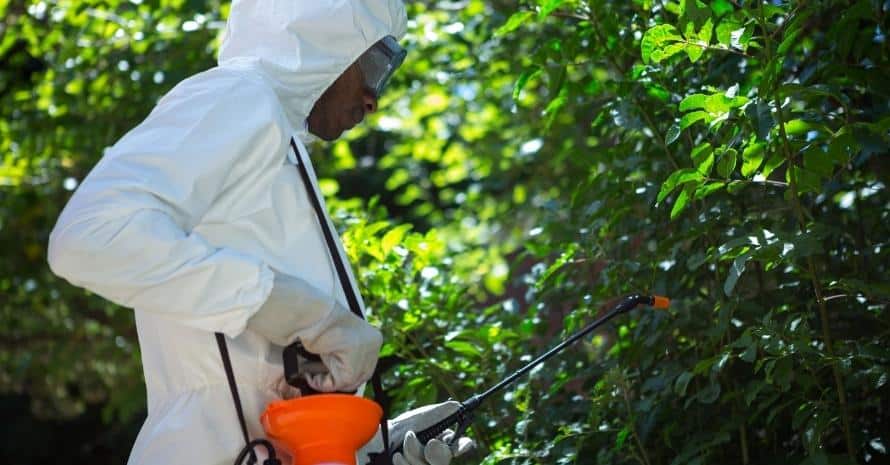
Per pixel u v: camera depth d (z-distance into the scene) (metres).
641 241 6.97
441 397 7.43
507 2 11.38
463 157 13.95
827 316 5.75
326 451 4.16
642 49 5.73
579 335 5.02
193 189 4.16
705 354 6.28
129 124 12.74
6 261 15.36
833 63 6.31
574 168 10.84
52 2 12.38
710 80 6.69
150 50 12.10
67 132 13.16
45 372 16.27
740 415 6.04
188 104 4.28
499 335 7.05
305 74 4.62
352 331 4.21
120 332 14.67
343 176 19.08
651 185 6.45
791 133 5.66
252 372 4.36
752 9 5.93
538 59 6.90
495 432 7.00
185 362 4.38
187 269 4.04
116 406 15.41
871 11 6.08
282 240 4.45
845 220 6.92
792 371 5.54
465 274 10.71
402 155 14.68
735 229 6.39
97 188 4.04
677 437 6.39
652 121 6.66
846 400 5.77
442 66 11.44
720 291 6.29
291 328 4.19
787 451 6.32
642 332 6.55
